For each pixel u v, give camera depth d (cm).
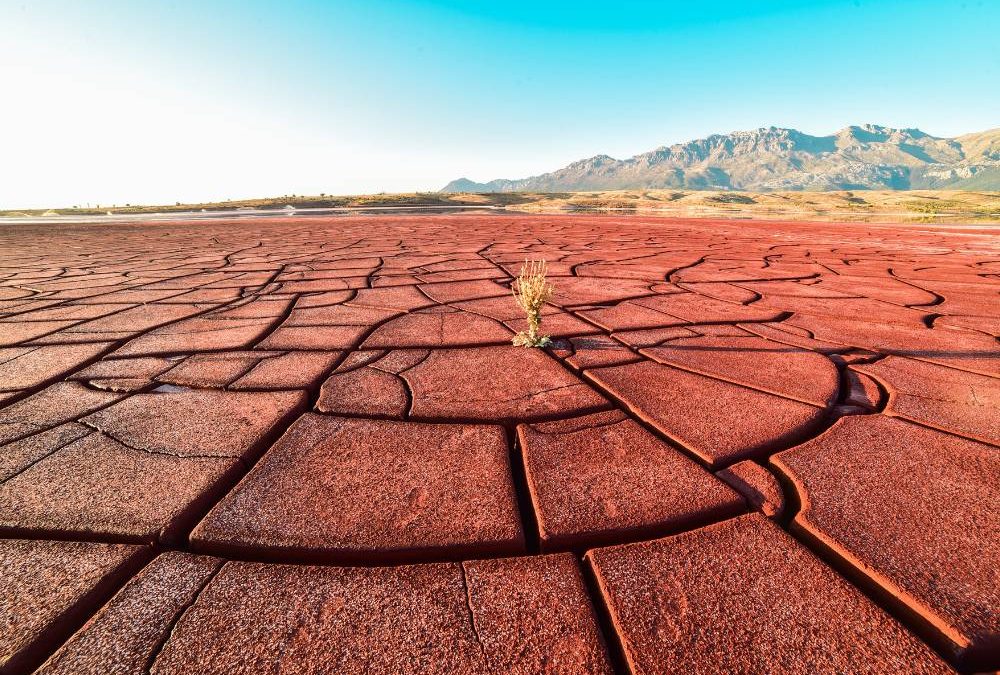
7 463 168
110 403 221
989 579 111
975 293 479
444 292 502
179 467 164
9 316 404
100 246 1191
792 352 286
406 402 217
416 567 118
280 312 412
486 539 126
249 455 173
